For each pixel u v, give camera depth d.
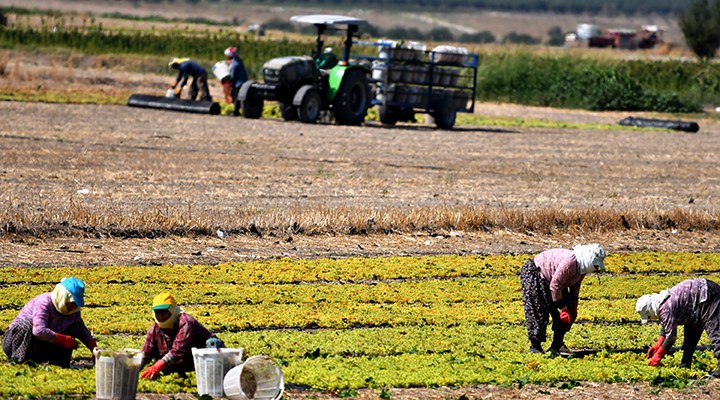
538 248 71.75
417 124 147.50
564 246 73.06
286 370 41.19
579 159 114.88
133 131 115.00
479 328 51.19
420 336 49.00
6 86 150.00
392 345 47.06
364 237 71.19
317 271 61.03
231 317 50.16
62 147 99.69
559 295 45.53
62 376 38.28
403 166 101.25
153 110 138.75
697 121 180.00
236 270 60.25
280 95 133.88
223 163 96.06
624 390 41.44
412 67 138.38
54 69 172.38
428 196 85.00
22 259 60.06
